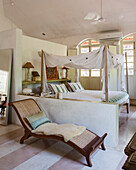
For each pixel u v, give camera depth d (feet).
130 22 20.95
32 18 23.67
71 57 13.30
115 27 22.39
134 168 2.64
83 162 8.30
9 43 14.66
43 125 10.43
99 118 10.33
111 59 14.05
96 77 27.20
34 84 19.01
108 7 18.75
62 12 21.25
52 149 9.71
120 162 8.32
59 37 27.35
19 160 8.43
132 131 12.80
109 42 24.32
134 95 24.32
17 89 14.58
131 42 24.30
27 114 10.89
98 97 14.49
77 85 20.57
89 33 24.91
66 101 11.71
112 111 9.85
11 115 14.78
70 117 11.59
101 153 9.23
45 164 8.07
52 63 14.80
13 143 10.50
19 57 14.67
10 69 14.29
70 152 9.35
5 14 23.88
